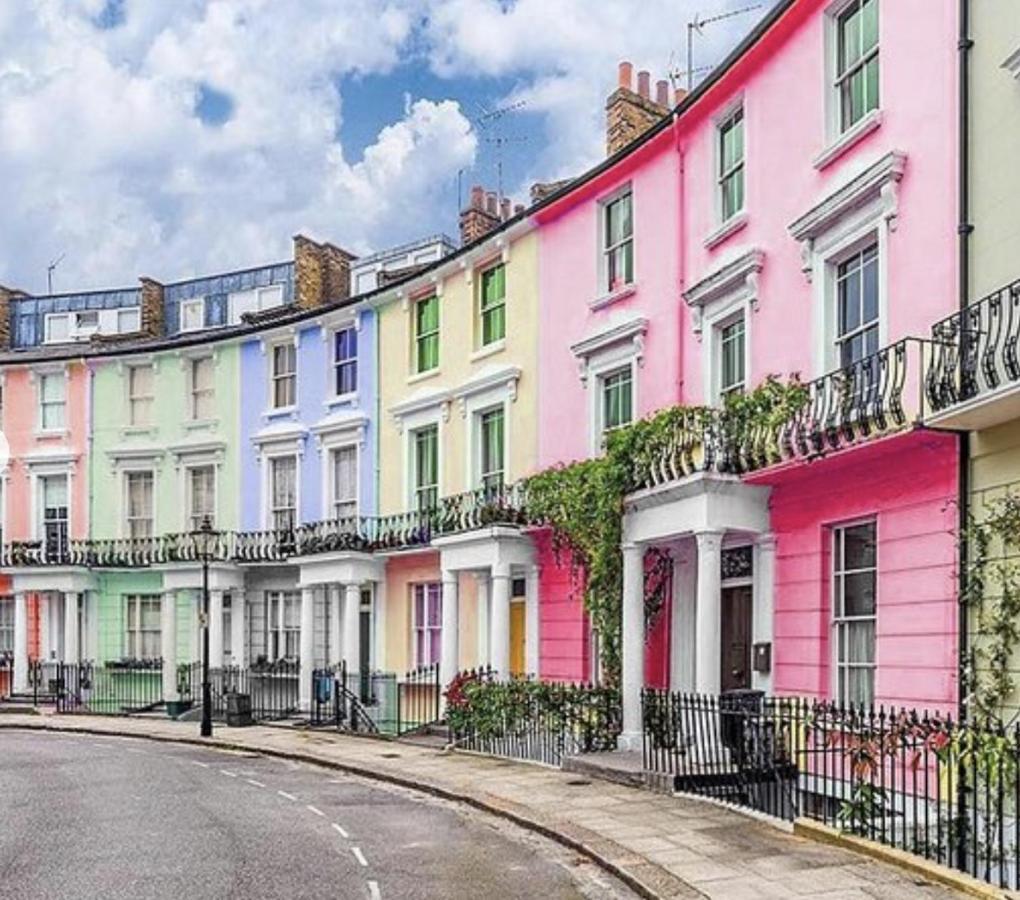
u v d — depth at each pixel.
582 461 19.66
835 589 14.44
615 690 17.56
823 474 14.45
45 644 32.22
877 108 14.09
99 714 29.52
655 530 16.52
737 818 12.54
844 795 12.16
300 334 29.31
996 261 11.87
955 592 12.05
